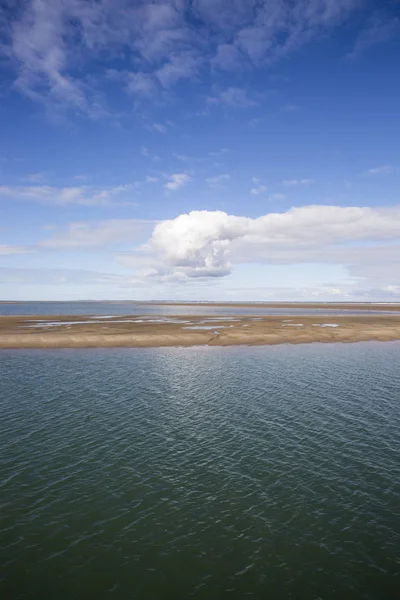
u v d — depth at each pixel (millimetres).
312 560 11367
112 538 12312
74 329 69062
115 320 93062
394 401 27234
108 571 10898
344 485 15688
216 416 23984
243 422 22984
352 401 27203
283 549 11836
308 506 14180
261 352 49906
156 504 14281
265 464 17562
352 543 12125
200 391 29781
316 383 32500
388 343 59500
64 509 13891
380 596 10078
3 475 16344
